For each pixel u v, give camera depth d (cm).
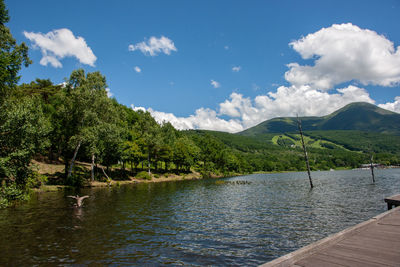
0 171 2438
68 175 4653
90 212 2277
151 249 1286
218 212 2358
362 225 1057
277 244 1384
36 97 5675
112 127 5122
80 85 5069
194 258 1167
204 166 11775
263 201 3131
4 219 1955
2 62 2533
